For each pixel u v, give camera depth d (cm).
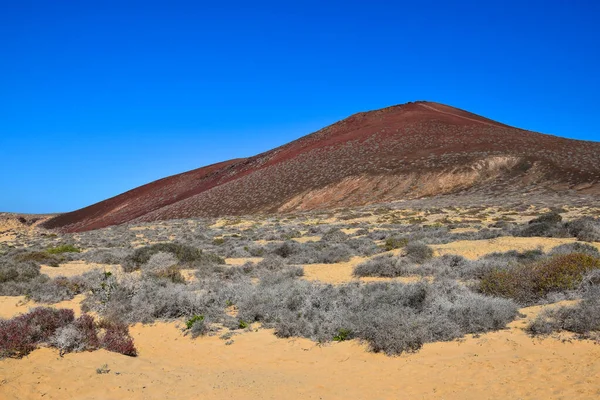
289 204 6881
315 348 902
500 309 934
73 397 666
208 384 734
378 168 7325
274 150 12394
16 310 1257
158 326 1087
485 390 646
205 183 11675
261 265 1830
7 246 3906
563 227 2122
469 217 3738
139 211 10781
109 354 858
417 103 13212
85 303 1241
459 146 7956
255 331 1031
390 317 906
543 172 6153
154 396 683
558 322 848
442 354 805
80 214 12775
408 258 1750
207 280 1476
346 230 3450
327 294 1162
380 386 702
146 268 1802
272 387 717
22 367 752
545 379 654
